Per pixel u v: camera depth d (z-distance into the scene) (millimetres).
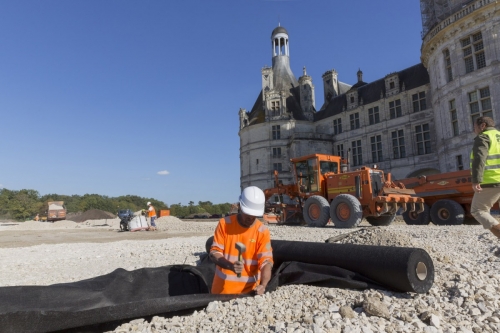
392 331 3006
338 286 4426
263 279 4047
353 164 51688
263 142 59188
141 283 4473
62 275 7352
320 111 61219
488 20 28234
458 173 16141
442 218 16406
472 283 4160
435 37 32281
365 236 6969
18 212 98062
